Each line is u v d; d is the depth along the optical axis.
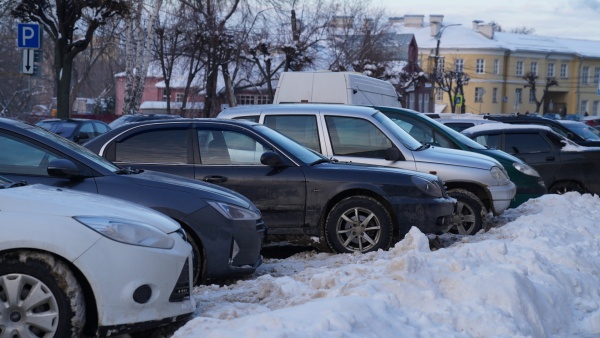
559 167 16.20
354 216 9.81
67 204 5.77
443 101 98.56
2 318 5.43
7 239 5.45
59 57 29.12
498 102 99.94
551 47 103.81
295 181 9.66
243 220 7.89
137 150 9.81
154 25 38.34
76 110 67.00
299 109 11.58
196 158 9.77
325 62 50.25
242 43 43.28
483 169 11.53
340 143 11.34
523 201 13.42
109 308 5.57
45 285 5.46
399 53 63.50
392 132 11.42
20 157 7.72
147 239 5.84
